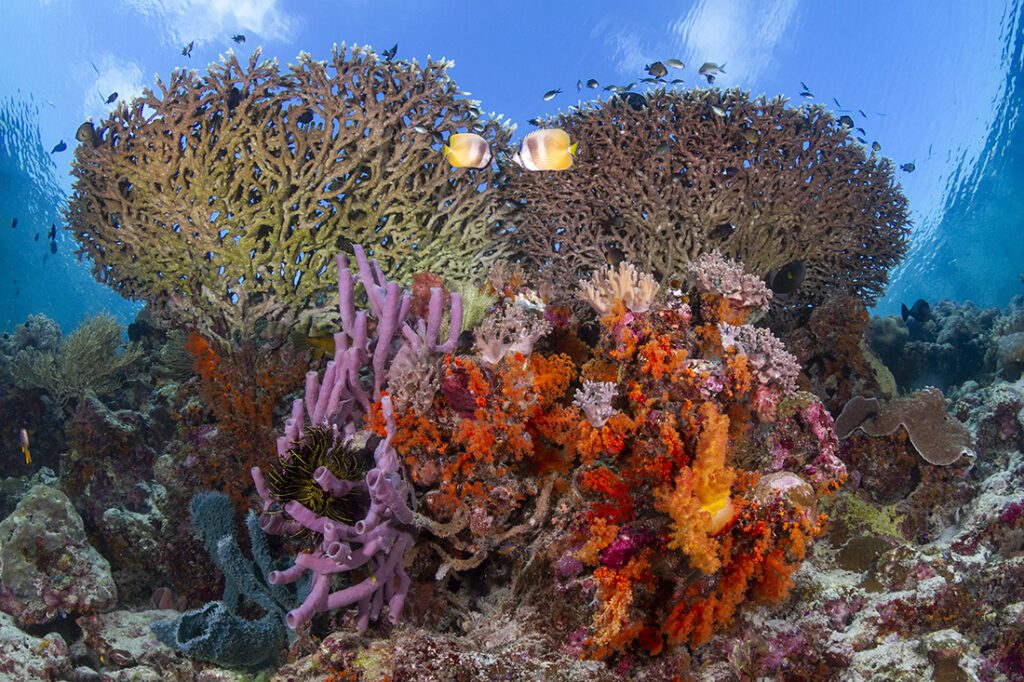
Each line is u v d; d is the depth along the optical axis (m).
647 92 1.79
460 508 1.05
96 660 1.30
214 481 1.48
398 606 0.99
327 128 1.62
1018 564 1.11
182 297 1.76
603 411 1.00
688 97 1.80
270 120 1.64
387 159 1.70
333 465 0.94
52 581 1.30
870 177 1.92
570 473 1.11
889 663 0.99
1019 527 1.22
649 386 1.06
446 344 1.09
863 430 1.48
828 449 1.14
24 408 2.22
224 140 1.60
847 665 1.01
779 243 1.91
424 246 1.80
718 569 0.93
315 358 1.62
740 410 1.08
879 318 2.88
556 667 0.90
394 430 1.03
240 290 1.71
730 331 1.09
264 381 1.50
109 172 1.64
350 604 1.02
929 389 1.46
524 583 1.01
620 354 1.10
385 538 0.95
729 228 1.79
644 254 1.85
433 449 1.04
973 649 1.04
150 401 2.15
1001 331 2.70
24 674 1.15
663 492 0.93
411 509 1.05
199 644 1.03
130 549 1.54
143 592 1.54
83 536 1.39
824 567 1.18
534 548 1.04
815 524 1.04
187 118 1.59
